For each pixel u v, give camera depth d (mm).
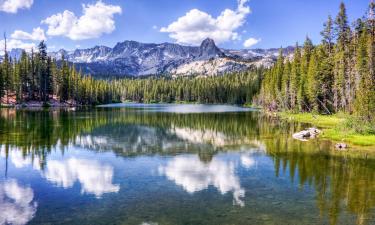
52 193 22922
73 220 18156
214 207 20156
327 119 75375
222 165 31781
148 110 129375
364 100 51469
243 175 28047
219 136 52250
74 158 34656
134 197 22094
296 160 33906
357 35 87250
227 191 23469
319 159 34281
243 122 76062
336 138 47969
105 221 18031
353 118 52875
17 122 67062
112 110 123000
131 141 46688
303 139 48500
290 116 90125
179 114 104562
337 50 91750
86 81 162500
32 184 25047
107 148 40844
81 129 59031
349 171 29094
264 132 57250
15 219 18297
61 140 46094
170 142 46156
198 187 24453
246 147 41938
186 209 19812
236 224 17531
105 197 22062
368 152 37750
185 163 32719
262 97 144375
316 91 88000
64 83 140125
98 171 29234
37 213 19203
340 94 85000
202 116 95375
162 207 20156
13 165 30953
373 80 55625
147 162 33094
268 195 22500
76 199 21656
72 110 114375
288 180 26328
